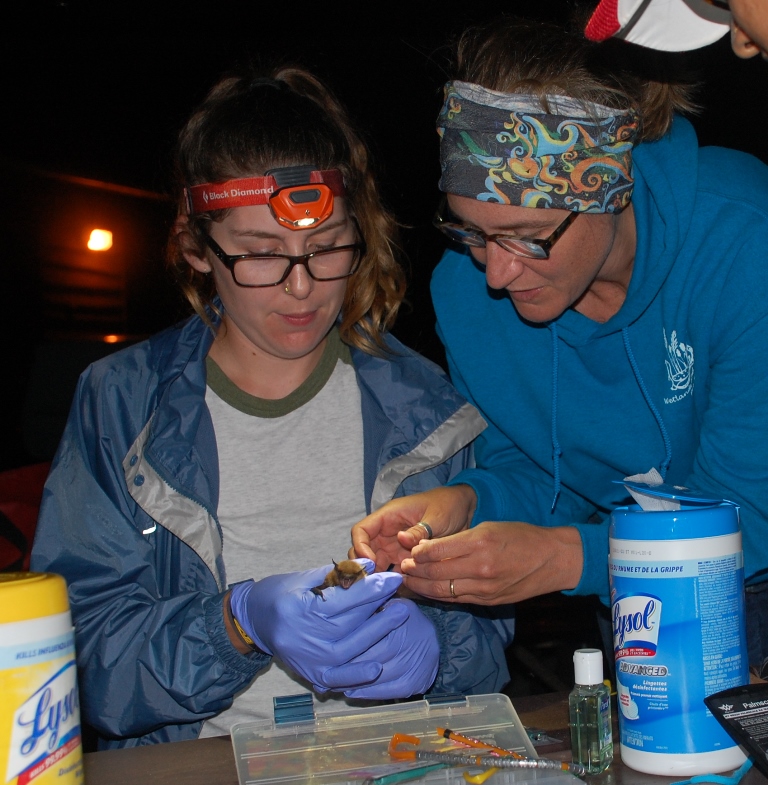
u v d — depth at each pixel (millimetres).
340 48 6004
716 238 1345
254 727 1064
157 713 1334
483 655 1493
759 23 831
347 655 1131
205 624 1316
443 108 1247
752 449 1294
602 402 1536
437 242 5477
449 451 1552
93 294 7887
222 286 1406
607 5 949
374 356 1602
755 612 1436
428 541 1176
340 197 1380
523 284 1256
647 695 887
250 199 1309
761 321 1312
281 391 1577
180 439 1492
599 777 901
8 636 648
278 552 1523
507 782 891
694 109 1366
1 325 7168
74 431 1505
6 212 7172
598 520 1767
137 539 1430
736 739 854
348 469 1574
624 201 1234
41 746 660
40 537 1426
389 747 992
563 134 1157
